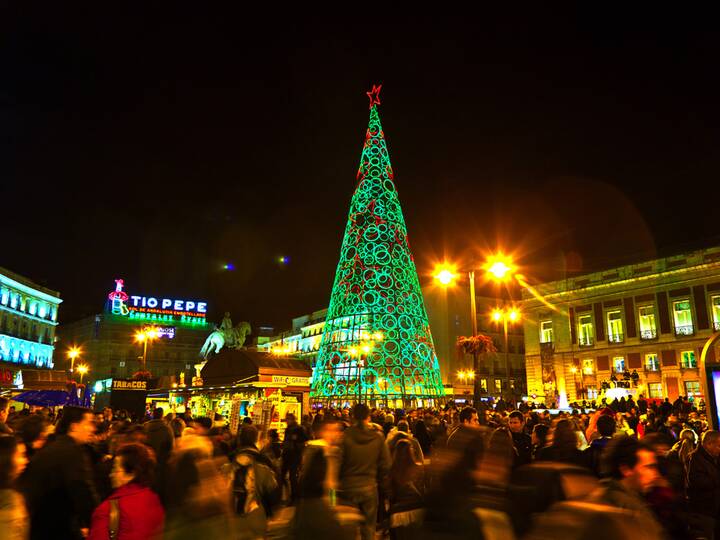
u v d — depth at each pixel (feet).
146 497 14.01
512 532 10.82
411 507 17.43
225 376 79.71
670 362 155.43
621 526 8.71
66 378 108.68
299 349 281.74
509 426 32.19
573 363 178.91
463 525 10.61
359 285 115.03
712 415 40.11
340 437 25.09
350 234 116.37
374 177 117.08
